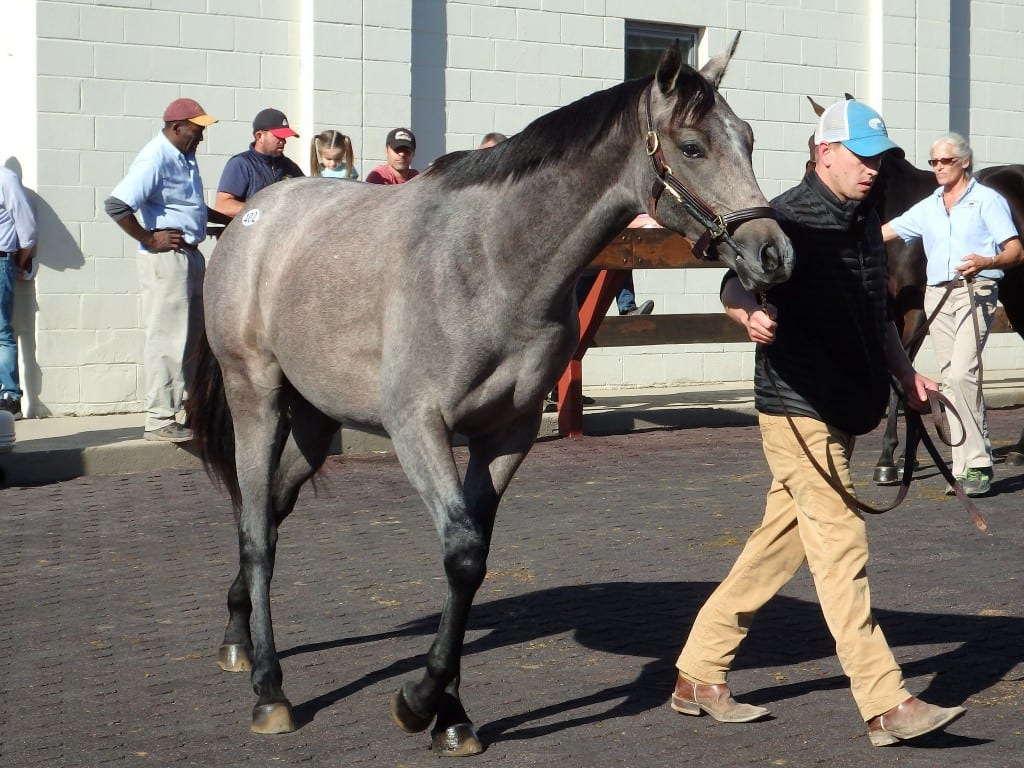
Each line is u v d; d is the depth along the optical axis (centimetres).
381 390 446
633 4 1393
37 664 521
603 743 435
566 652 535
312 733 448
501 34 1327
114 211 924
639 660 524
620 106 418
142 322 1157
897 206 912
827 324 436
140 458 963
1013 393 1368
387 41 1250
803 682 495
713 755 423
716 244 401
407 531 765
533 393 439
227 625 550
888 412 912
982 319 861
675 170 404
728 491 890
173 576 665
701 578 652
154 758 423
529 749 431
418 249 439
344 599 617
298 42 1223
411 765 419
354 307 460
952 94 1623
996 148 1666
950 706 468
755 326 421
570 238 421
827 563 432
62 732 446
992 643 539
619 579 652
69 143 1116
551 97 1359
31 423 1084
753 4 1464
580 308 1099
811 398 436
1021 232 944
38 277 1111
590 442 1112
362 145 1246
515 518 802
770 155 1490
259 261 511
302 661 525
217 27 1180
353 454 1042
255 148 1012
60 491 891
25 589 639
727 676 504
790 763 416
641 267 1049
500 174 432
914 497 864
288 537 750
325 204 504
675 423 1207
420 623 577
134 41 1139
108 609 604
